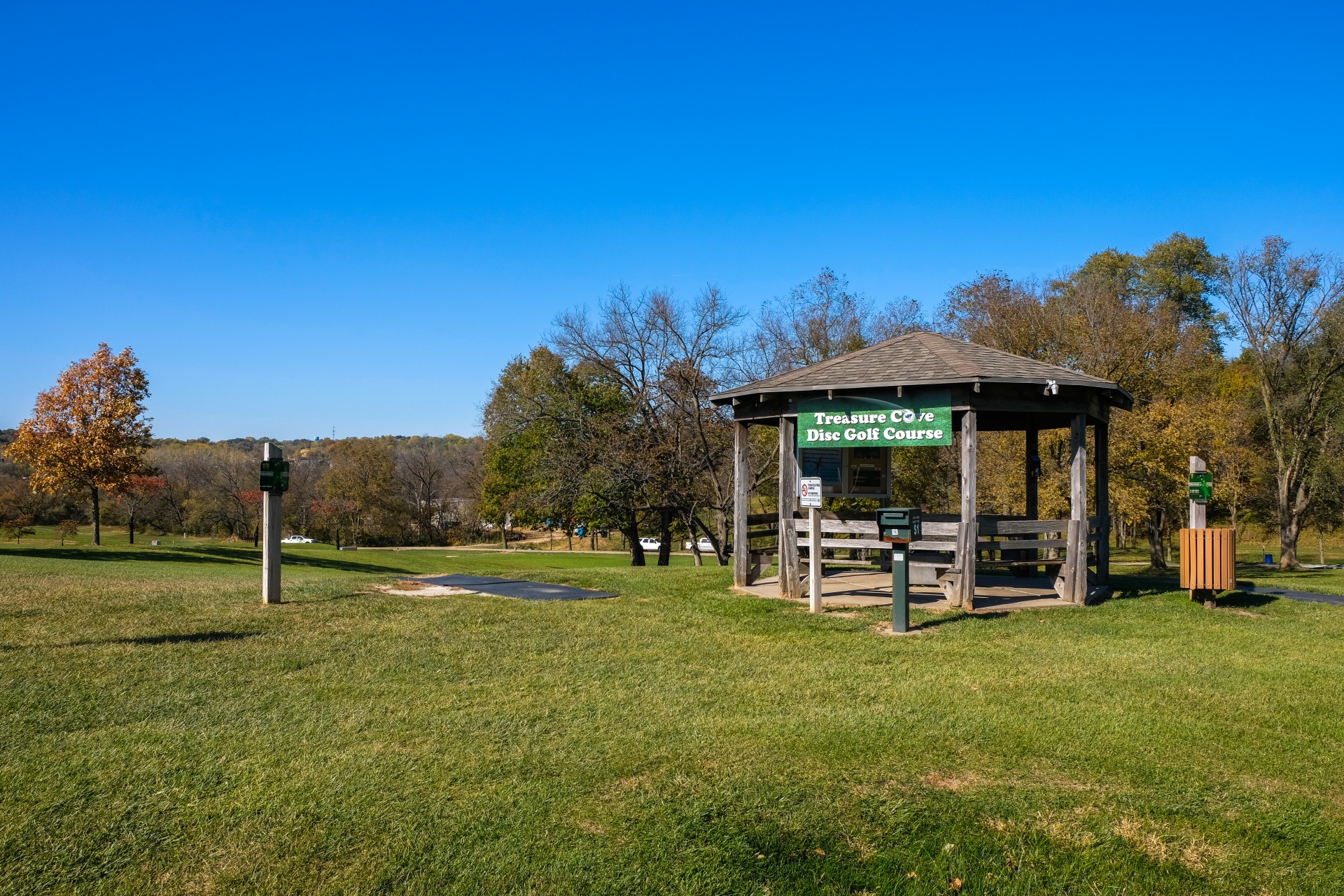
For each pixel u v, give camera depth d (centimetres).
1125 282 4697
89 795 497
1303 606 1215
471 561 4356
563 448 3222
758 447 3038
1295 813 492
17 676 747
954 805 499
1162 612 1130
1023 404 1172
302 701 689
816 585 1118
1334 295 3070
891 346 1327
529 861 430
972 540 1140
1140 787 529
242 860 427
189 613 1077
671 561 4197
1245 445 3441
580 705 686
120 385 3359
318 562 3216
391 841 447
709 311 3052
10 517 5269
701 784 523
